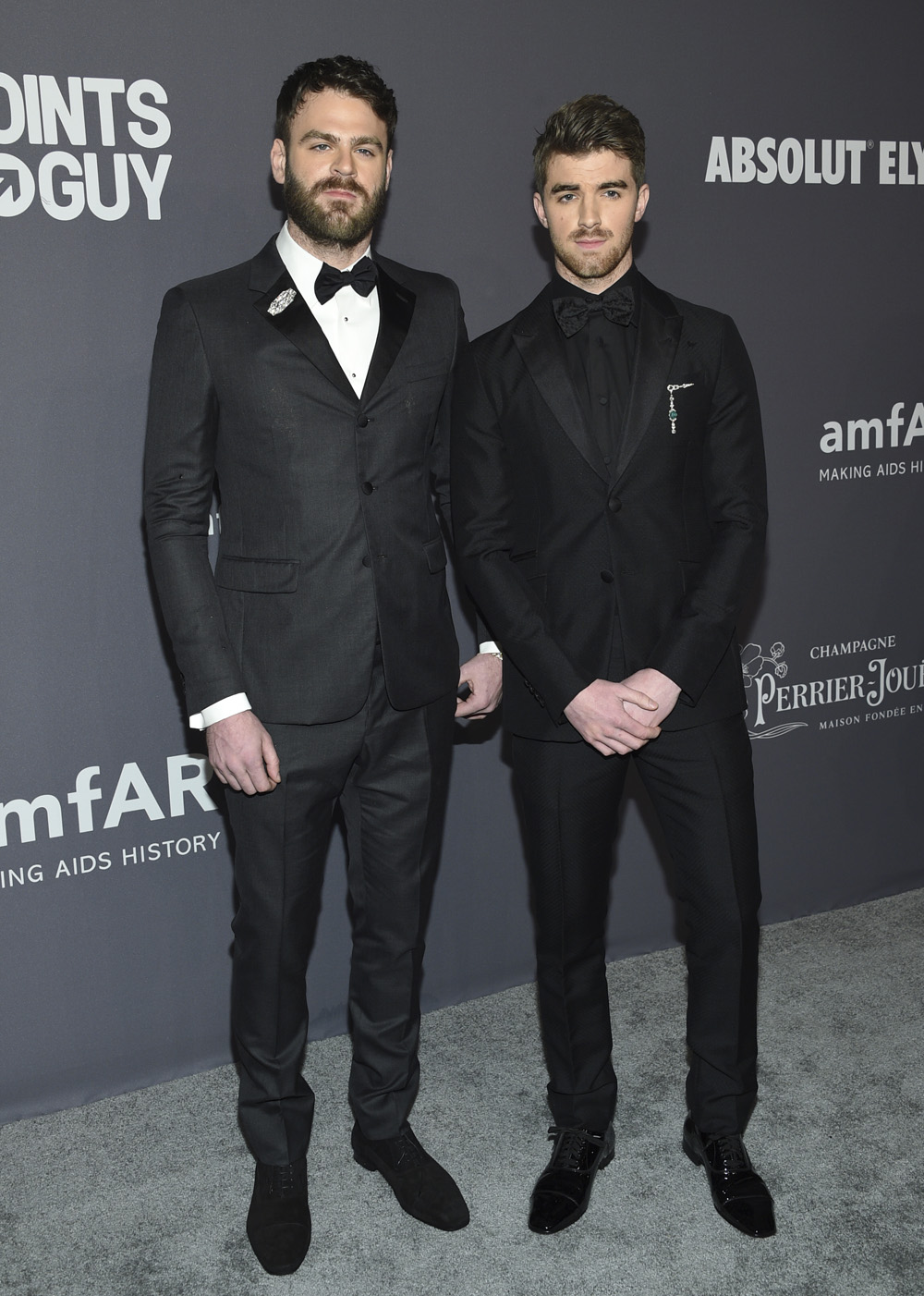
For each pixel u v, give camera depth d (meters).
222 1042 2.43
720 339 1.84
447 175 2.32
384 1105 1.99
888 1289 1.75
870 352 2.79
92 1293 1.77
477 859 2.60
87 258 2.07
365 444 1.77
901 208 2.76
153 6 2.05
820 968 2.69
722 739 1.84
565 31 2.36
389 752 1.88
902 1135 2.10
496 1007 2.60
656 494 1.81
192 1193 2.01
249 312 1.74
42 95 2.00
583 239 1.74
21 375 2.06
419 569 1.85
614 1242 1.86
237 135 2.15
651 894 2.78
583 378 1.83
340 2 2.18
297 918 1.87
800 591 2.81
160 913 2.33
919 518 2.92
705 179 2.54
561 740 1.82
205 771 2.32
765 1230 1.85
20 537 2.11
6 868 2.19
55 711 2.18
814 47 2.60
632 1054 2.37
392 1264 1.83
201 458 1.75
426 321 1.85
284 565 1.77
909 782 3.04
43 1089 2.28
